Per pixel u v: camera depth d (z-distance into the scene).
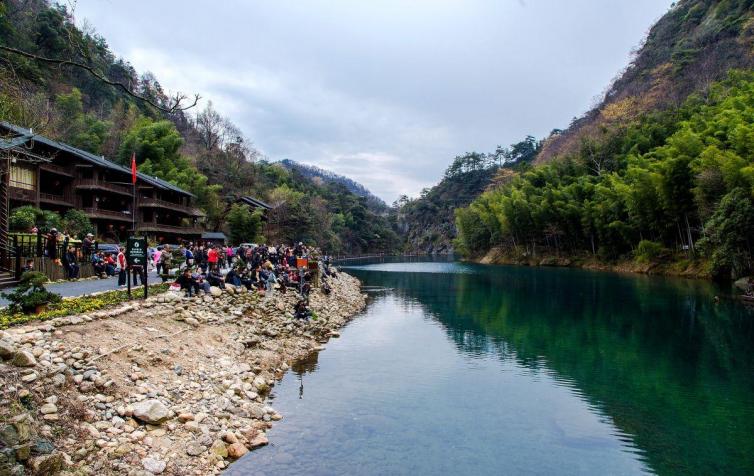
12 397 9.38
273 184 139.50
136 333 15.28
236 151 115.62
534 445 13.20
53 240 23.70
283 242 88.31
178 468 10.17
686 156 55.06
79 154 45.38
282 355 20.84
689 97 92.06
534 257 94.75
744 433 14.18
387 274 78.62
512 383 18.70
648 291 44.59
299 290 32.88
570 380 19.17
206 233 69.50
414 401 16.39
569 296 43.81
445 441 13.25
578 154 104.50
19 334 11.69
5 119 12.77
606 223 74.31
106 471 9.20
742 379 19.22
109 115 86.56
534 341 26.14
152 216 57.09
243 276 28.19
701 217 54.34
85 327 14.05
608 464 12.20
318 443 12.73
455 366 21.03
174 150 77.38
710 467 12.11
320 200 135.88
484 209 114.19
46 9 41.00
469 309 37.94
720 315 31.86
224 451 11.49
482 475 11.41
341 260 138.12
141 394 12.16
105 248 32.88
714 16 127.50
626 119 110.94
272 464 11.38
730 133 51.25
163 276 26.08
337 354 22.69
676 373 20.11
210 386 14.35
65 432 9.60
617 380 19.23
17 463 8.16
